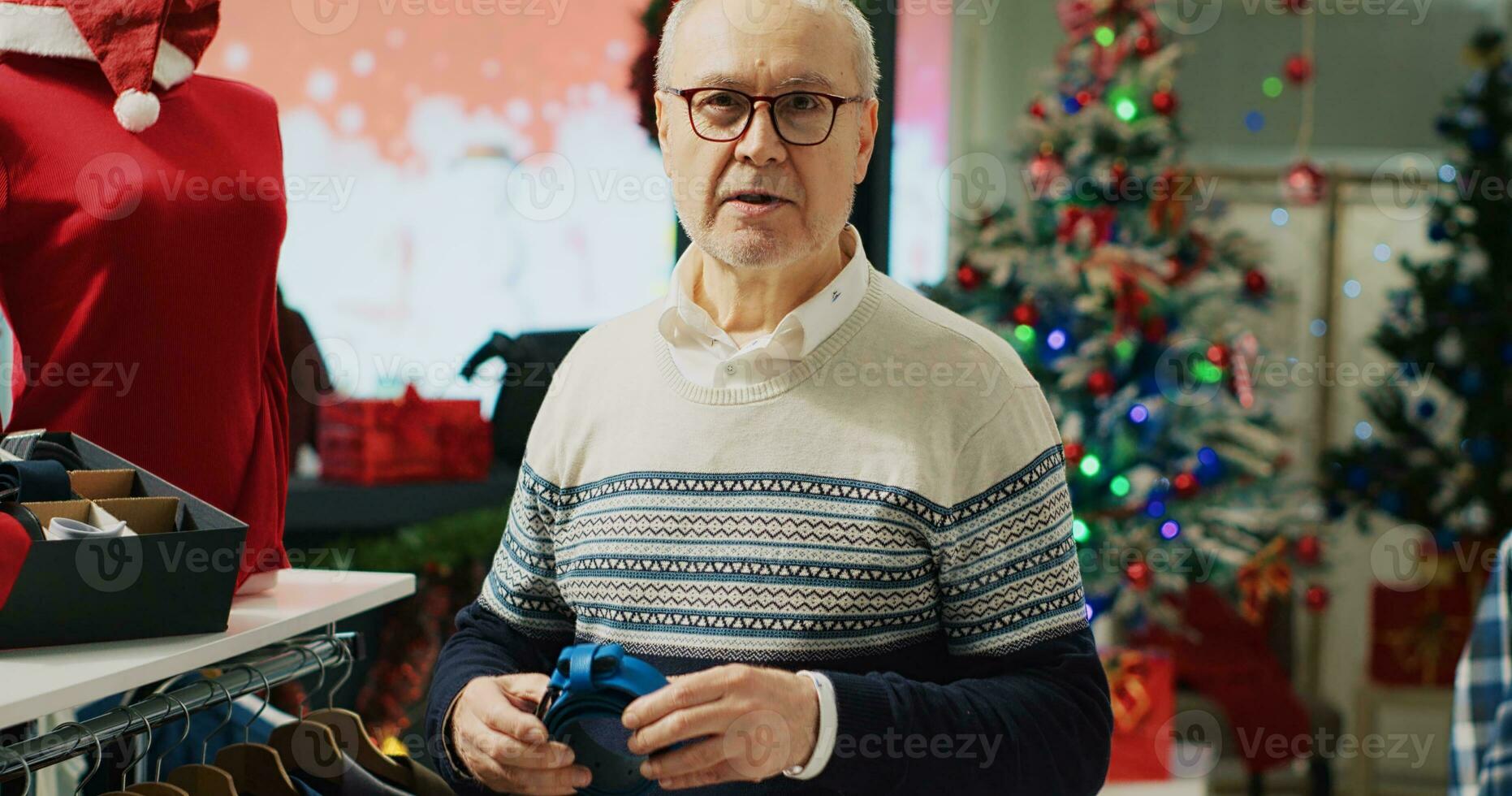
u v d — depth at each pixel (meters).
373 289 3.52
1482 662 1.06
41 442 1.31
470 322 3.58
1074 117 3.22
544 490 1.28
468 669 1.24
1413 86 4.73
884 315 1.21
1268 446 3.17
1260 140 4.69
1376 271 4.64
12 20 1.37
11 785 1.09
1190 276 3.17
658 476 1.18
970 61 4.23
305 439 3.36
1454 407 4.25
